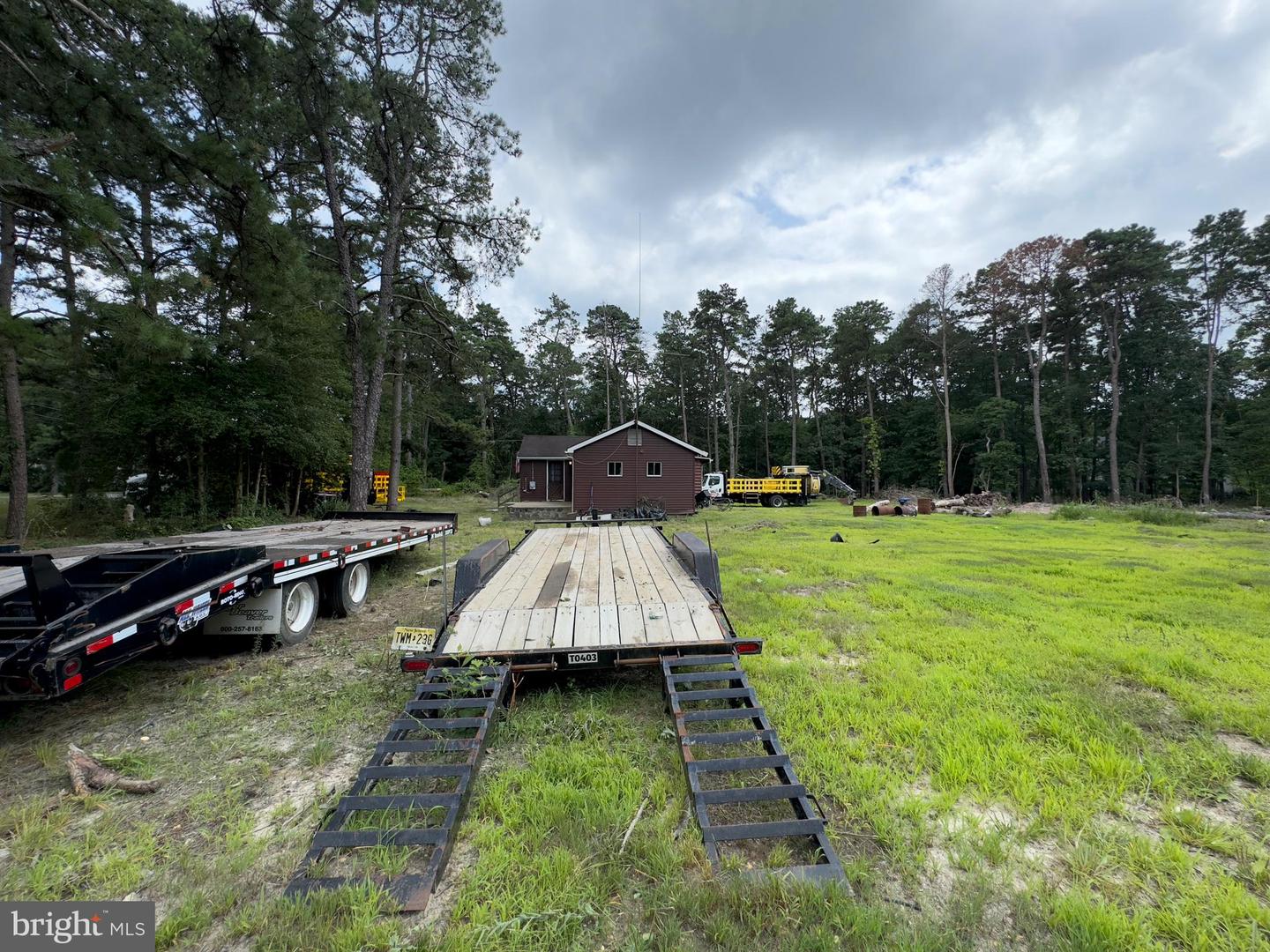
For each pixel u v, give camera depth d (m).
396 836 2.00
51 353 7.68
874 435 36.44
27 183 5.66
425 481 34.81
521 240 14.70
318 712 3.44
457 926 1.74
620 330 43.44
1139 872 1.98
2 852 2.14
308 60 9.84
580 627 3.44
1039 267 30.17
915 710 3.29
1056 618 5.34
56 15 6.44
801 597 6.28
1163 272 28.33
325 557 5.20
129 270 6.55
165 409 10.33
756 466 45.06
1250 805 2.42
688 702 3.32
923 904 1.82
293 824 2.31
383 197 14.23
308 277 8.96
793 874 1.85
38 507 12.94
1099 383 34.34
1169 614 5.47
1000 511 20.48
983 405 33.22
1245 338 29.19
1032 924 1.74
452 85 13.16
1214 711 3.24
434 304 15.67
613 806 2.30
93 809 2.44
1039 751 2.82
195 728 3.22
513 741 2.97
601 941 1.68
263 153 8.38
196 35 7.27
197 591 3.57
